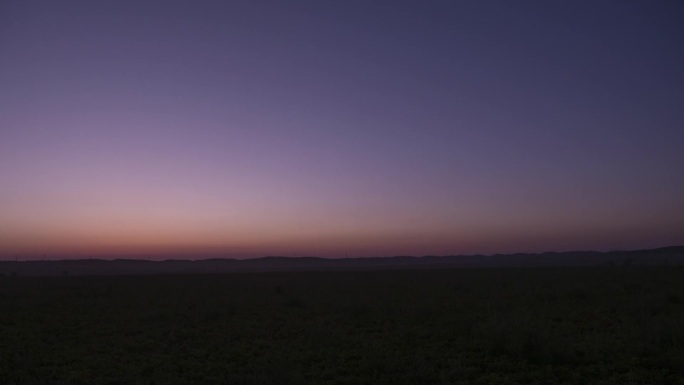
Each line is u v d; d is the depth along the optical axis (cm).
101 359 1717
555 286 3966
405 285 4750
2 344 2003
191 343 1995
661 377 1295
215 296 4006
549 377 1359
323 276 7200
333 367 1515
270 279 6519
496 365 1499
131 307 3272
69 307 3275
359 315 2650
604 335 1816
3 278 7294
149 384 1391
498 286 4228
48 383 1344
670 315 2167
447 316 2472
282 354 1720
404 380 1342
